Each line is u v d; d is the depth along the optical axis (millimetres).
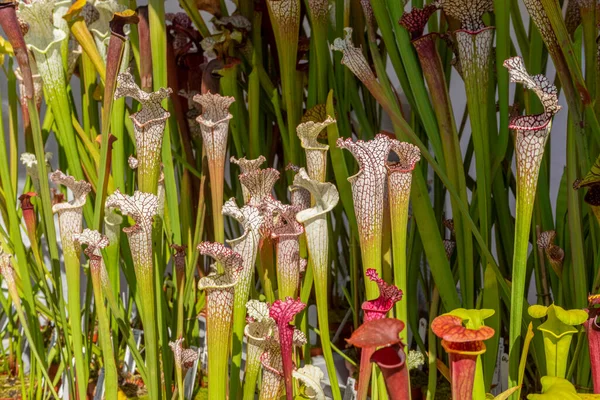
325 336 2014
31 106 2162
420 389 2520
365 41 2520
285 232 2035
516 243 1886
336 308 3469
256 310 2010
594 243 2139
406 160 1900
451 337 1721
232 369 2096
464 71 2029
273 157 2957
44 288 2457
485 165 2076
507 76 2074
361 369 1838
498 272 2041
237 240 1976
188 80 2873
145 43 2256
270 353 2029
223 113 2066
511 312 1920
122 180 2318
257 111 2520
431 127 2105
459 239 2154
